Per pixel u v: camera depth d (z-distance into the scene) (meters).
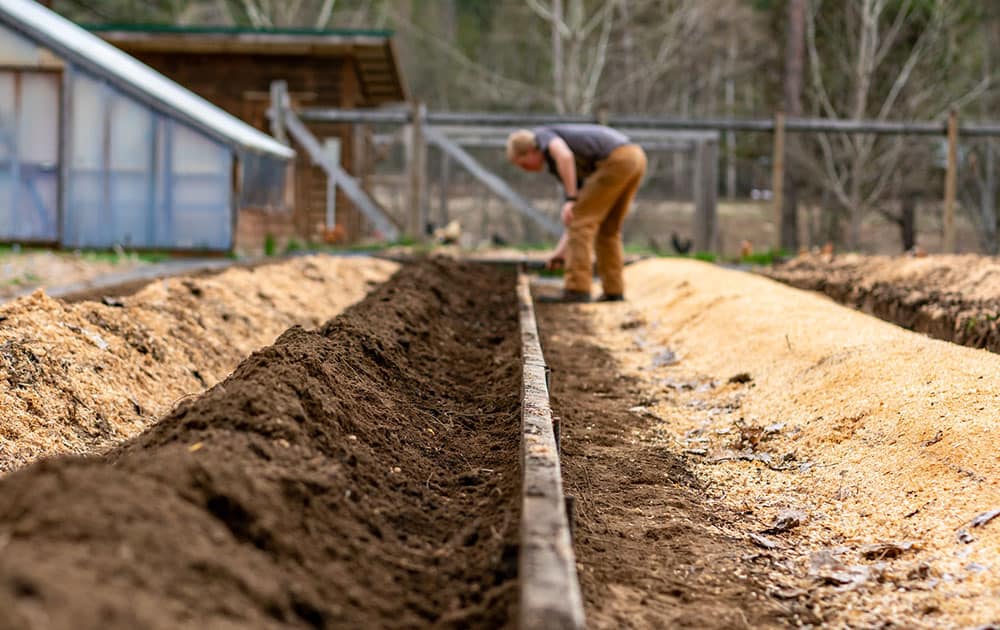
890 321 8.31
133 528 2.08
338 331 4.70
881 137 26.52
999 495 3.31
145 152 13.52
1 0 13.92
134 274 9.84
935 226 31.61
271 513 2.45
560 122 17.56
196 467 2.48
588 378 6.26
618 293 10.09
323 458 3.02
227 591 2.05
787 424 4.63
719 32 34.62
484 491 3.35
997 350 6.16
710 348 6.62
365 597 2.39
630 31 33.94
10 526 2.06
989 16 31.38
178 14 37.38
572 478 4.09
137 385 4.80
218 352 5.85
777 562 3.23
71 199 13.48
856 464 3.94
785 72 28.03
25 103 13.36
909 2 26.48
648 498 3.89
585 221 9.52
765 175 34.41
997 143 27.91
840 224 28.72
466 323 7.57
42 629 1.61
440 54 41.12
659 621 2.70
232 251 13.62
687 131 18.58
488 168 26.75
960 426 3.82
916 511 3.40
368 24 42.25
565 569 2.26
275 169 17.16
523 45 40.12
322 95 19.47
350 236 20.86
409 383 4.72
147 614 1.80
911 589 2.92
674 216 27.92
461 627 2.34
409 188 17.33
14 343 4.33
